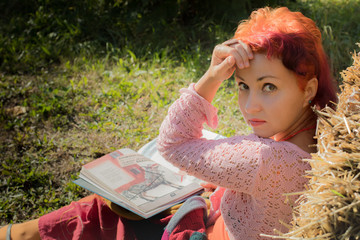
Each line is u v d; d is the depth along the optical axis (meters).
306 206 1.20
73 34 4.86
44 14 5.21
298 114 1.43
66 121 3.55
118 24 5.03
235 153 1.41
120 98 3.84
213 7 4.96
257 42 1.34
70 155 3.17
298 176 1.37
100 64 4.34
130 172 1.90
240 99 1.47
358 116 1.28
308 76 1.37
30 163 3.05
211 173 1.46
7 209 2.65
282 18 1.44
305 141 1.48
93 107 3.76
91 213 1.88
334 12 4.73
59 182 2.91
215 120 1.66
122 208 1.78
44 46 4.69
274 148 1.36
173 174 1.93
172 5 4.89
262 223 1.42
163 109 3.67
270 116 1.39
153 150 2.57
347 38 4.20
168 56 4.53
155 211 1.69
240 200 1.47
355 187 1.12
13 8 5.48
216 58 1.53
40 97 3.85
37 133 3.43
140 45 4.74
